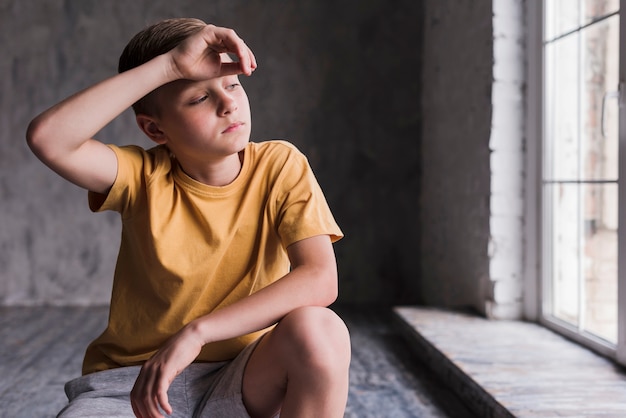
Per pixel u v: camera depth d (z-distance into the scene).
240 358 1.25
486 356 2.47
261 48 4.32
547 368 2.30
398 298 4.39
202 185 1.29
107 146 1.29
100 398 1.23
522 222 3.10
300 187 1.31
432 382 2.58
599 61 2.48
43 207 4.33
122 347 1.34
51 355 3.10
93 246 4.36
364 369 2.79
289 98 4.33
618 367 2.29
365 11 4.32
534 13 2.99
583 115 2.61
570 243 2.74
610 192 2.41
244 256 1.30
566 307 2.79
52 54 4.28
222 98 1.19
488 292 3.16
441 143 3.89
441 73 3.88
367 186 4.36
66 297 4.36
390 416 2.21
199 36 1.17
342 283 4.38
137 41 1.30
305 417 1.11
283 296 1.18
